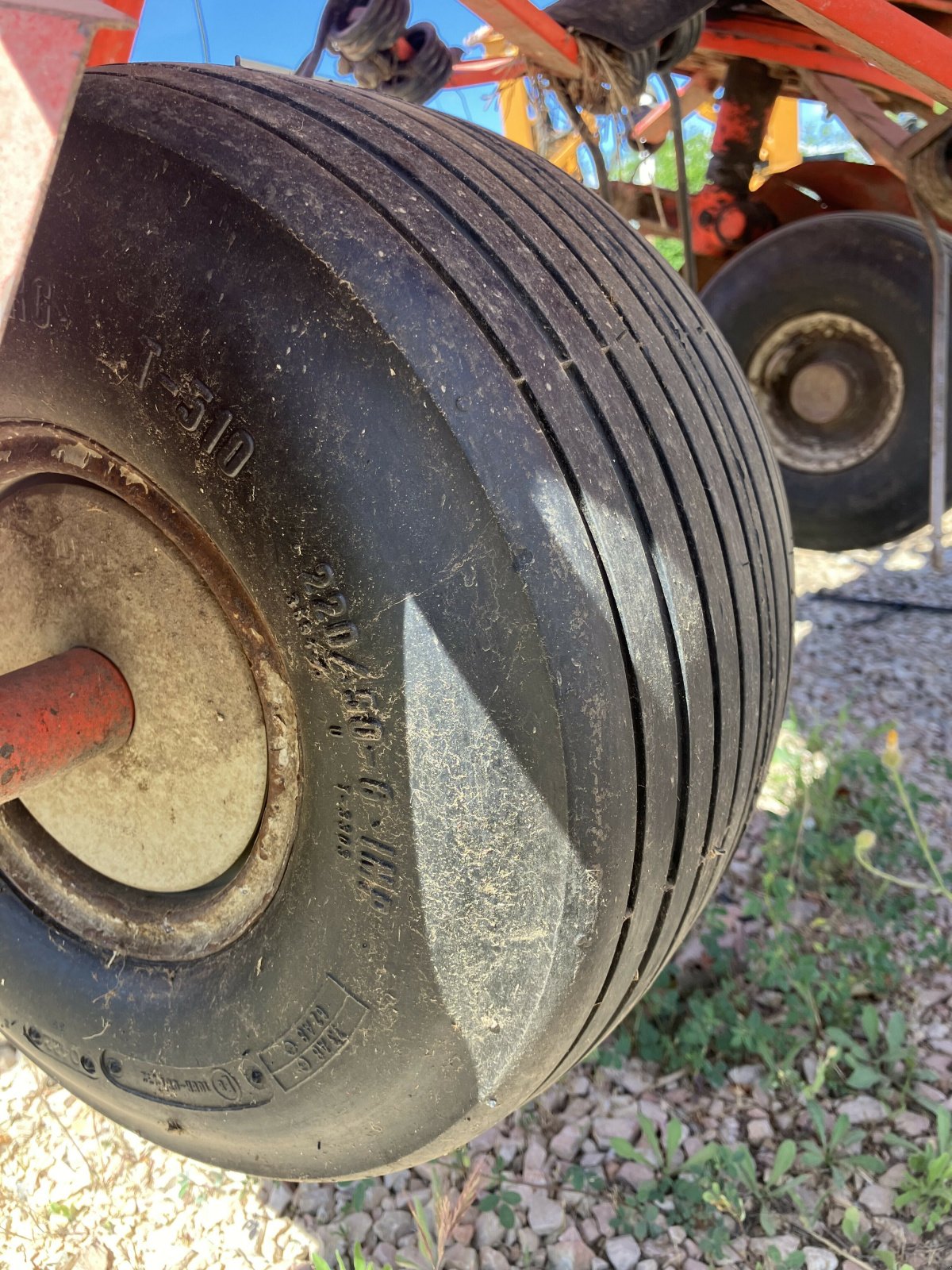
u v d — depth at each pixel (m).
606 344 0.46
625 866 0.42
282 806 0.46
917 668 1.33
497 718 0.39
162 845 0.54
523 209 0.48
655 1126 0.73
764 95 1.20
